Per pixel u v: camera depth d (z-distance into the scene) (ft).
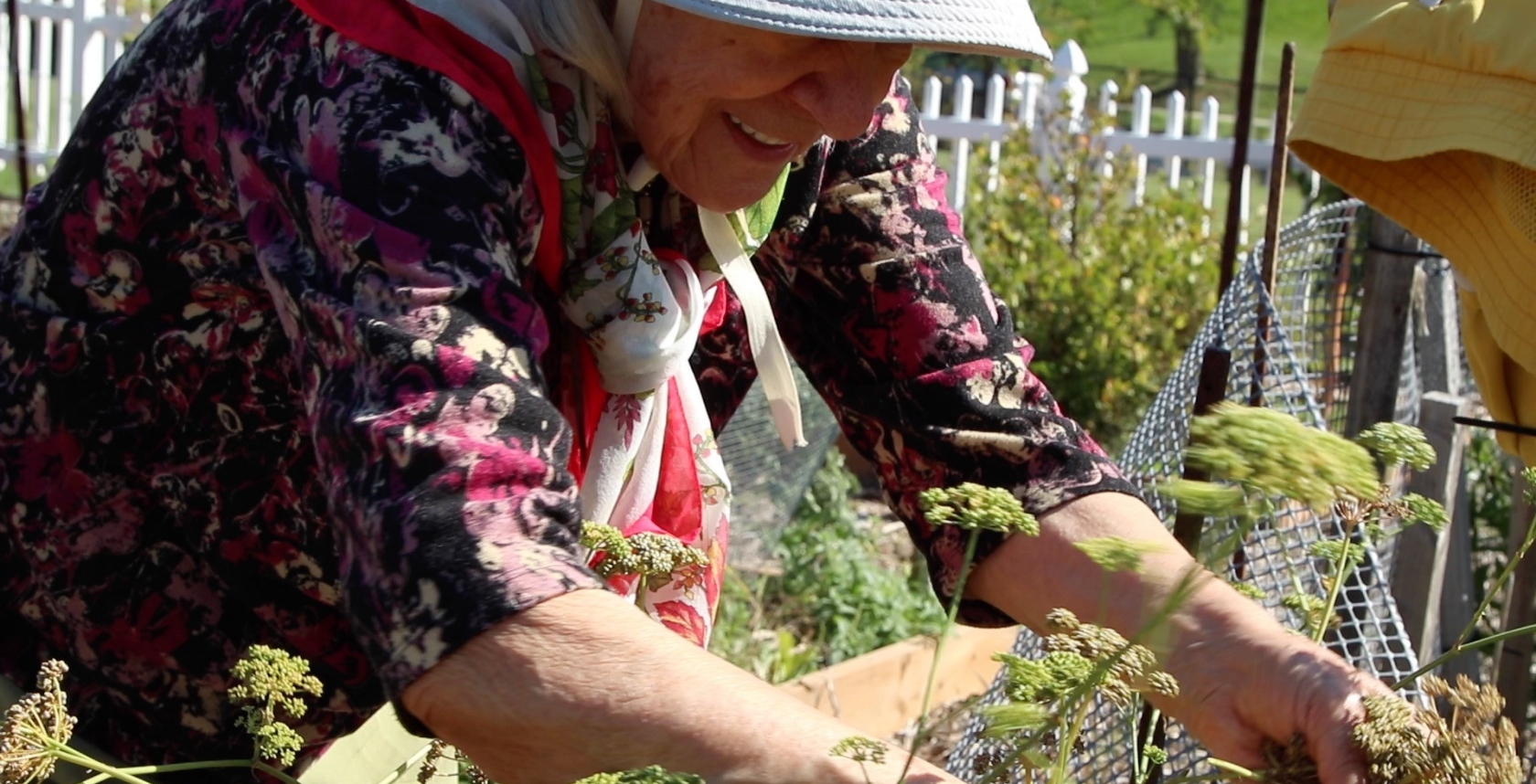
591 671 3.34
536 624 3.37
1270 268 7.32
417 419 3.50
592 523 4.28
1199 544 5.09
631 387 4.59
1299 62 61.87
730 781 3.23
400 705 3.46
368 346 3.60
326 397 3.69
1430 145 5.75
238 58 4.18
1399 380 8.81
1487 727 3.64
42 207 4.72
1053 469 4.89
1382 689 3.95
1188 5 61.00
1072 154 22.21
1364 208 8.74
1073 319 19.06
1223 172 30.42
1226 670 4.10
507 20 4.05
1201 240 20.65
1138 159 27.35
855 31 3.91
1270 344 6.89
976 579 4.92
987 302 5.25
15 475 4.74
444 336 3.60
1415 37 5.88
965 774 6.42
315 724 4.98
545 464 3.61
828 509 14.97
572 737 3.33
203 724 4.88
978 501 3.26
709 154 4.41
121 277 4.52
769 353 5.12
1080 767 5.65
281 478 4.48
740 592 13.19
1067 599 4.64
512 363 3.68
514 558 3.42
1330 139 6.17
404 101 3.84
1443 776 3.48
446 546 3.40
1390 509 4.20
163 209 4.40
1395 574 9.15
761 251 5.35
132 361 4.53
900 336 5.14
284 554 4.57
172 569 4.72
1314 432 2.69
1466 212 6.09
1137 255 20.25
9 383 4.73
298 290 3.81
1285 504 5.53
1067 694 3.34
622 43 4.28
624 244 4.47
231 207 4.29
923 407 5.09
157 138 4.37
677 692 3.32
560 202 4.21
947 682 12.19
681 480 4.99
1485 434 12.51
